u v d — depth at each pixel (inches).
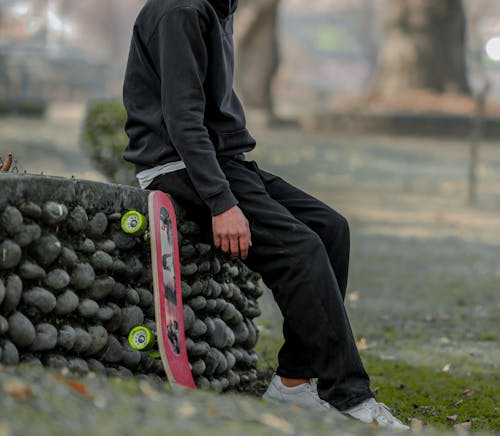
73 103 4409.5
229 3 355.3
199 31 336.5
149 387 269.1
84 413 225.5
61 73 4461.1
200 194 334.3
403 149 2219.5
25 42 4033.0
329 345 331.0
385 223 1203.2
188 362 344.2
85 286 311.7
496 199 1519.4
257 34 2625.5
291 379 347.6
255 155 1920.5
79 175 1354.6
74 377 264.2
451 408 422.0
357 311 666.8
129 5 6102.4
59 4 5492.1
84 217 313.1
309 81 7155.5
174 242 333.4
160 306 312.8
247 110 2642.7
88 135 713.6
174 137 333.7
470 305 700.7
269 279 342.3
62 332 302.4
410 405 424.8
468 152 2230.6
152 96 351.3
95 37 6082.7
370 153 2117.4
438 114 2544.3
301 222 344.2
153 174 349.7
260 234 339.6
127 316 331.0
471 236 1110.4
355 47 7313.0
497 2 5147.6
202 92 338.3
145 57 350.3
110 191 325.1
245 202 344.8
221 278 388.2
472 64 4441.4
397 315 657.6
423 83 2751.0
